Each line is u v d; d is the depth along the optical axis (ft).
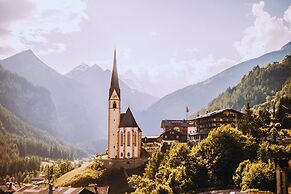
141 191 415.64
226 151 414.62
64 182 559.79
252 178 338.75
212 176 404.98
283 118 594.65
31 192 416.05
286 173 242.37
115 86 641.81
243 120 552.00
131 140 615.57
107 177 565.53
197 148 447.42
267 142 440.45
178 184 380.17
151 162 508.12
